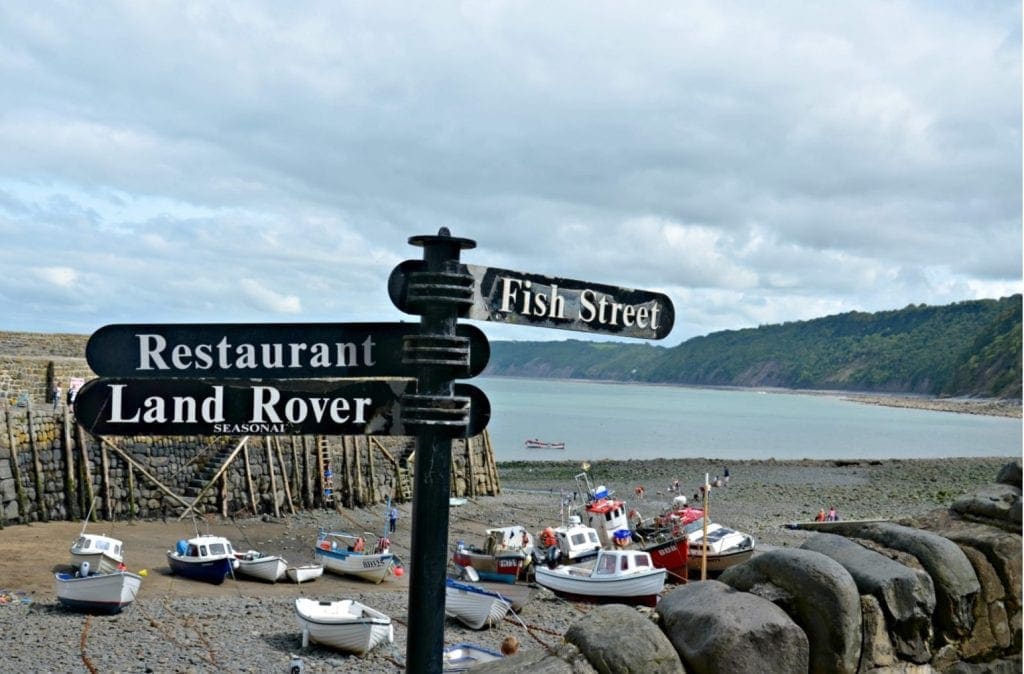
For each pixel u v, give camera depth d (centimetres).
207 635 2231
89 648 2070
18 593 2508
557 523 4441
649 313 475
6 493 3269
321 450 4500
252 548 3488
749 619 438
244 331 422
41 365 3784
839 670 455
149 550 3253
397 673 1998
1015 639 544
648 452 9769
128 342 418
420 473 411
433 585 405
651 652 423
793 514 4856
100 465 3669
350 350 423
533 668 417
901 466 7631
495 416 15575
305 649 2147
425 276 411
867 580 495
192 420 419
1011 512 578
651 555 3045
